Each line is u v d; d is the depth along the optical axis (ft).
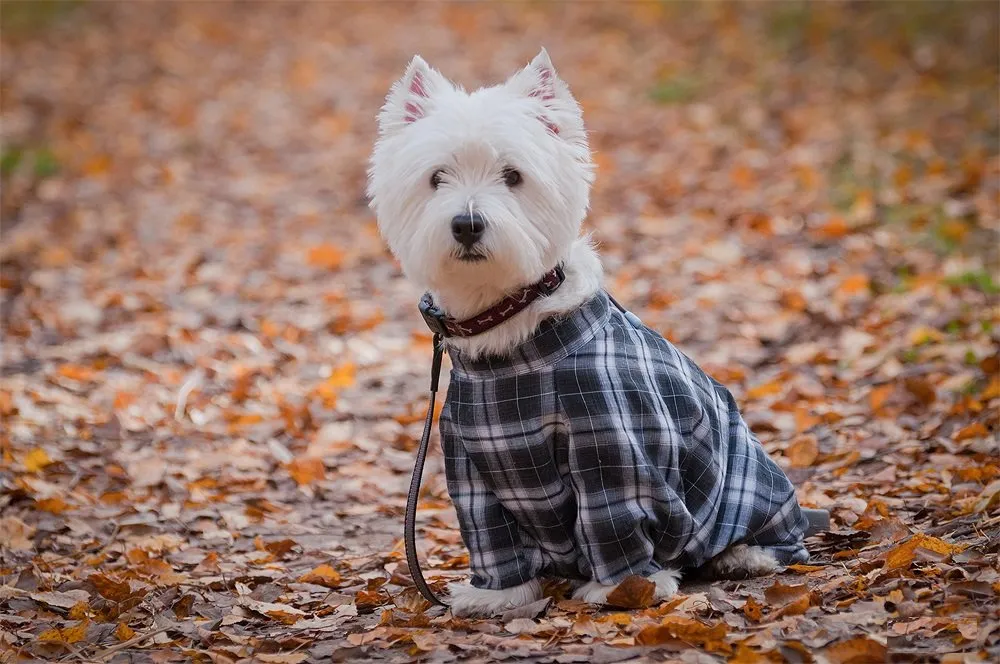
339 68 78.13
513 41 81.05
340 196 53.57
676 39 76.13
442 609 18.71
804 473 24.70
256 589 20.12
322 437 29.30
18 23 89.61
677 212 46.55
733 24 76.13
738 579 18.79
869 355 30.96
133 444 28.68
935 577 17.24
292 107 69.82
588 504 16.98
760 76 65.05
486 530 17.79
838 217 41.93
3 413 29.94
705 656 15.17
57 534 23.54
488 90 17.92
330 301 40.19
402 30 87.04
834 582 17.35
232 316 38.63
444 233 16.34
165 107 70.08
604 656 15.47
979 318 31.35
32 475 26.32
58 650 17.37
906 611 15.96
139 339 35.76
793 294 35.73
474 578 18.16
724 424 19.16
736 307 36.17
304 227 49.34
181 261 44.37
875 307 34.17
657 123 59.67
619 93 66.28
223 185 55.88
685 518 17.33
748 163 51.16
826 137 52.85
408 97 17.88
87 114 68.64
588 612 17.40
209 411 31.09
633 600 17.17
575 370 16.94
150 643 17.48
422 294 18.90
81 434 29.04
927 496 21.99
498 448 17.12
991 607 15.72
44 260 44.42
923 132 51.06
